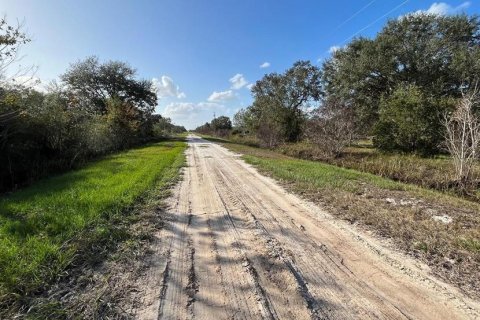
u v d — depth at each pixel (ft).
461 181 29.78
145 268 11.89
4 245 12.41
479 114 39.24
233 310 9.20
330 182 28.60
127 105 96.73
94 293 9.99
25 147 37.91
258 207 20.98
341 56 92.84
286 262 12.42
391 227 16.37
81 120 52.85
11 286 9.76
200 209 20.51
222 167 42.09
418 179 33.78
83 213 17.30
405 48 78.43
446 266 12.00
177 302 9.62
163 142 122.01
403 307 9.34
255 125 122.72
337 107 59.72
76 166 45.88
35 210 18.31
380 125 57.77
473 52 71.05
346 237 15.16
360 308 9.27
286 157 62.18
